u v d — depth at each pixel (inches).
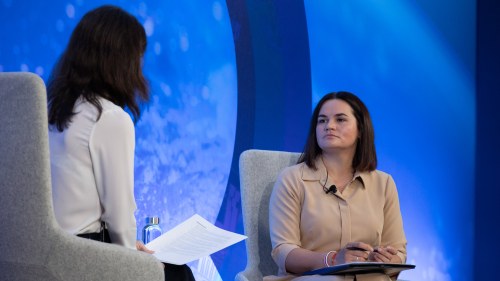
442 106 307.3
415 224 293.6
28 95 103.7
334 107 172.2
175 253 133.2
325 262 150.9
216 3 237.3
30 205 104.0
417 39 299.1
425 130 299.6
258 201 175.0
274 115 250.4
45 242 104.5
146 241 192.2
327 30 267.4
